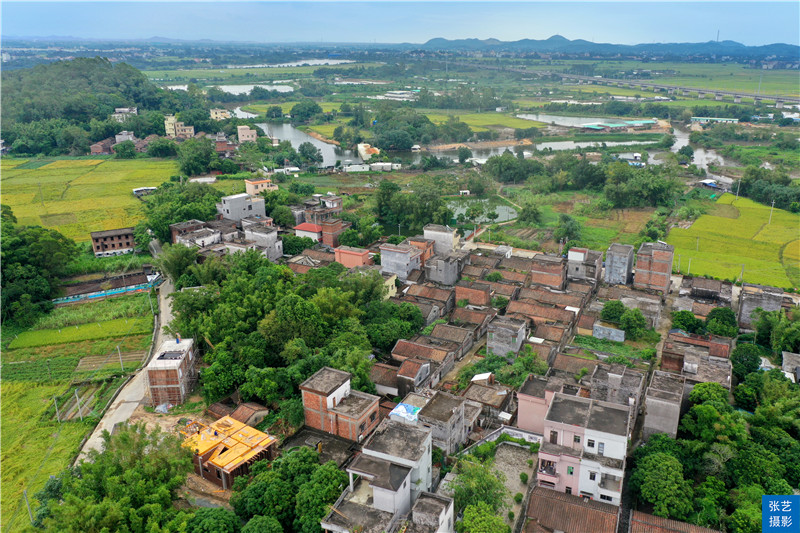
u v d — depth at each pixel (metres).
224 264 138.12
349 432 86.81
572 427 74.94
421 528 64.88
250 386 95.44
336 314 114.25
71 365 113.94
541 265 142.88
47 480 82.81
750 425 87.56
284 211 188.25
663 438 82.81
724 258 172.62
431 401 86.81
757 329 120.50
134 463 72.69
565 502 71.06
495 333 111.75
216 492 79.94
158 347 120.19
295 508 70.75
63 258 147.62
